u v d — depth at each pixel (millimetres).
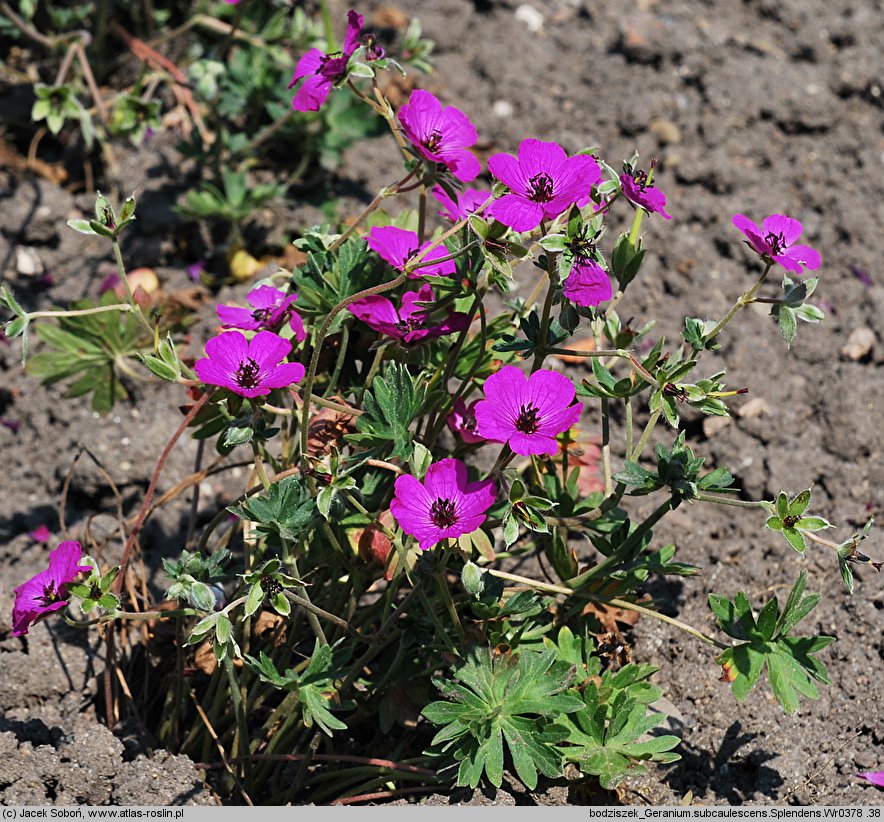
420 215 660
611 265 667
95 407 747
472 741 632
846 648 715
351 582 662
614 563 649
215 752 679
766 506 612
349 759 651
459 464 604
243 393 598
